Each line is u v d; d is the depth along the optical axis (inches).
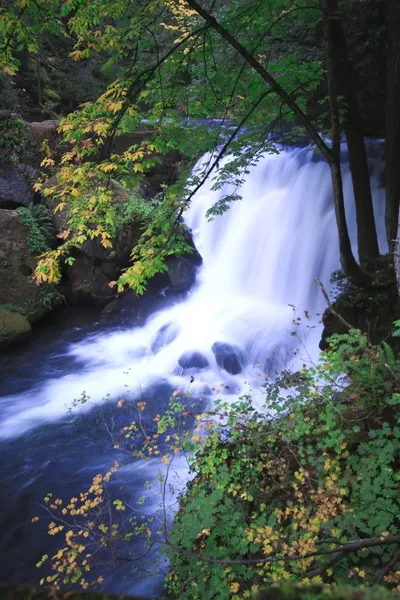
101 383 385.7
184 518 155.6
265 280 470.3
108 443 302.8
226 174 269.6
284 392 265.7
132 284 240.4
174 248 247.0
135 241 482.9
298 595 35.1
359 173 328.5
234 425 185.8
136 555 202.8
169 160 597.6
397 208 335.0
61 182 223.0
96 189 234.5
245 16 256.2
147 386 377.4
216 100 259.3
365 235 337.1
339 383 194.2
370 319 291.3
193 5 203.6
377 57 486.0
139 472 264.4
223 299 477.1
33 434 319.0
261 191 510.9
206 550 148.2
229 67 268.2
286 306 443.5
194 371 391.5
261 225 486.3
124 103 223.6
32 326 492.7
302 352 377.4
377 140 507.8
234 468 171.3
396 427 152.1
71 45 806.5
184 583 146.3
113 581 191.0
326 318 308.5
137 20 221.8
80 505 249.1
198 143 257.8
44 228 512.1
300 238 455.2
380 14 460.8
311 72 262.5
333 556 132.3
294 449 171.5
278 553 142.4
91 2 218.2
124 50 247.0
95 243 493.7
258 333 405.7
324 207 452.4
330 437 167.3
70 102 814.5
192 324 440.8
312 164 480.4
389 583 120.5
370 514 134.8
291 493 159.0
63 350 451.5
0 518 248.5
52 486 267.7
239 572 140.6
